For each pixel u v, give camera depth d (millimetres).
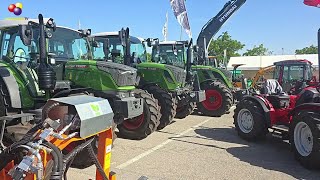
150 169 4828
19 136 4441
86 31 6328
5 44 5477
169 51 10555
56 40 5703
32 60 5312
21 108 5133
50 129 2184
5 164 2248
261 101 6547
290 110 6004
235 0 13125
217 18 13273
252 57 34562
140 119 6559
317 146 4695
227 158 5469
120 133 6746
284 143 6539
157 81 7949
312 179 4539
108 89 5590
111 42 8148
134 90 6602
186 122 8945
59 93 5254
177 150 5898
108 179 2592
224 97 10039
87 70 5629
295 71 13648
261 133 6457
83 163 4188
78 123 2234
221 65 18297
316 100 5523
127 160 5238
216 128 8094
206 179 4473
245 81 14383
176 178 4484
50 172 2092
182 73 8227
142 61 9117
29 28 4723
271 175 4680
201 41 13477
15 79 5129
